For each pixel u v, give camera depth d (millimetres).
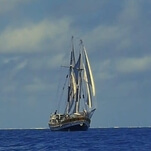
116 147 199500
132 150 184750
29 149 193000
